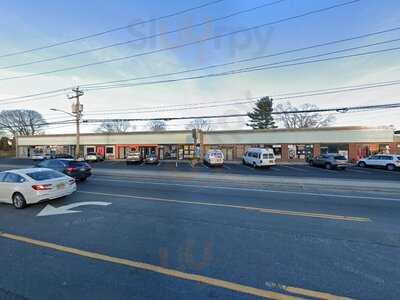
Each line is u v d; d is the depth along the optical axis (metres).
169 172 22.16
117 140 51.59
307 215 8.10
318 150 40.88
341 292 3.79
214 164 32.41
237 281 4.11
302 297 3.67
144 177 19.25
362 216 7.97
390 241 5.82
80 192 12.72
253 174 21.59
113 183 16.14
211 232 6.52
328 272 4.39
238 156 44.41
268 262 4.78
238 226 7.00
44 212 8.98
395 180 17.05
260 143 43.38
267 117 50.22
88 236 6.33
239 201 10.30
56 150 56.94
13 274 4.42
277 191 12.66
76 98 33.56
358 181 15.66
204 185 14.88
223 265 4.67
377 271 4.42
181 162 42.38
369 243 5.70
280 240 5.92
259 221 7.47
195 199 10.75
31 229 7.03
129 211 8.82
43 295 3.79
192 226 7.03
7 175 10.59
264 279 4.17
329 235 6.24
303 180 16.03
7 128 79.69
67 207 9.59
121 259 4.97
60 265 4.75
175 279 4.19
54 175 10.96
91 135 53.28
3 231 6.90
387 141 38.56
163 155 48.75
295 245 5.61
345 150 39.91
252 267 4.58
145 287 3.97
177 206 9.48
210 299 3.64
